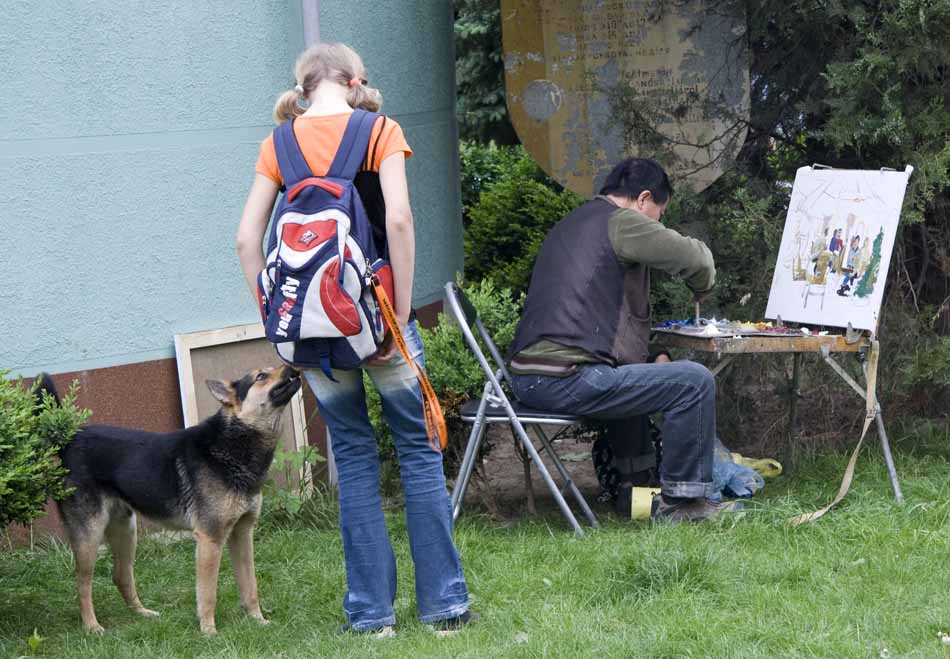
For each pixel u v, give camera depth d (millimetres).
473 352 6047
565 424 6422
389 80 7383
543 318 5680
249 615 4871
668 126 7750
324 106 4207
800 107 7129
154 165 6285
